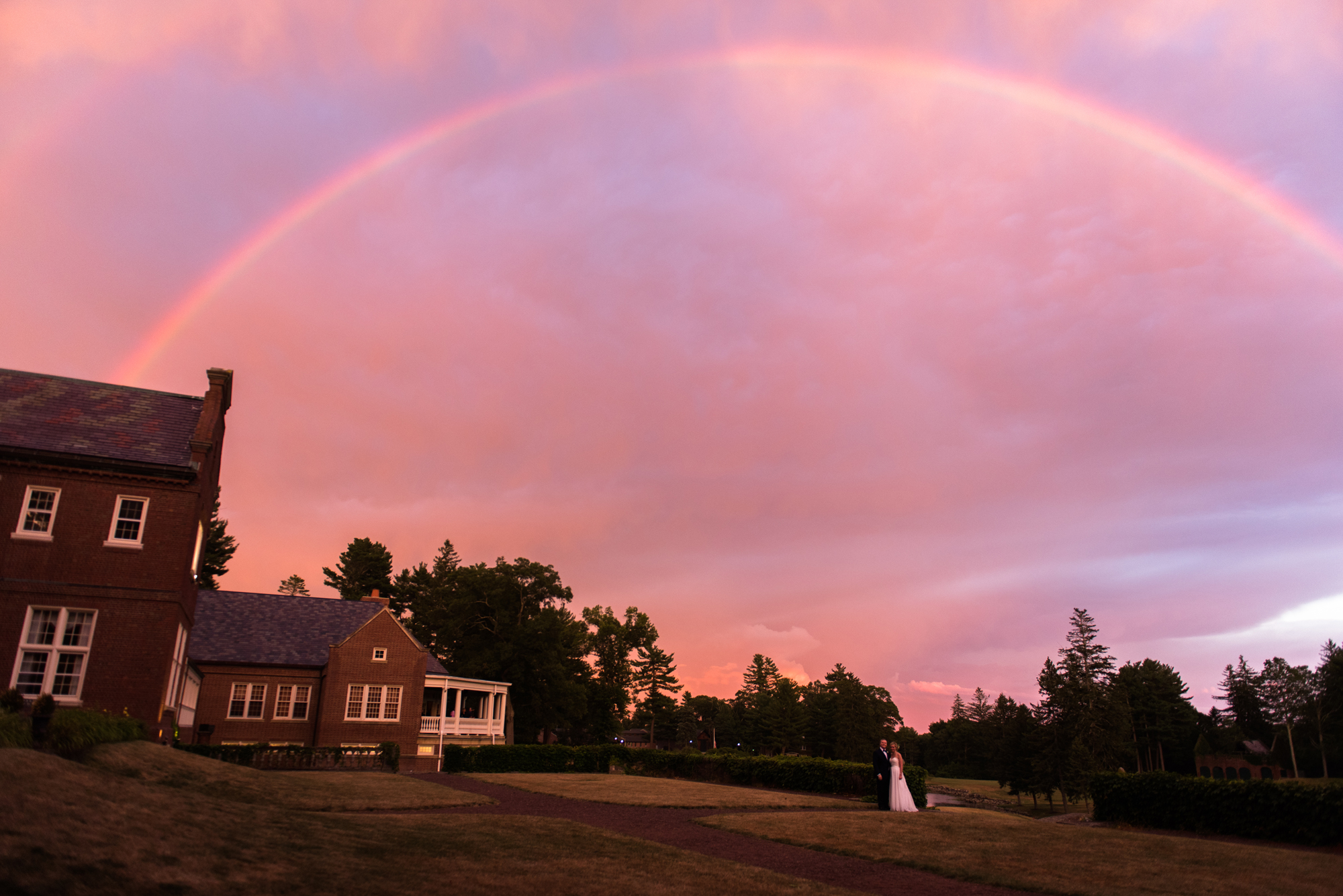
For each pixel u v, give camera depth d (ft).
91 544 81.05
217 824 34.32
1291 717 370.32
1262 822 56.80
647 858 39.29
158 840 29.48
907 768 81.56
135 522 83.51
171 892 24.75
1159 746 325.83
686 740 398.21
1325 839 52.60
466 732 162.30
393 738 150.51
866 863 42.75
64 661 78.33
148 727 78.89
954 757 473.26
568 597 215.10
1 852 24.11
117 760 49.85
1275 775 335.26
